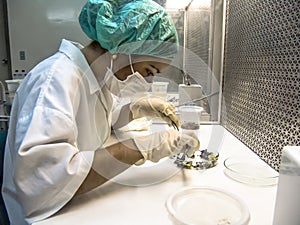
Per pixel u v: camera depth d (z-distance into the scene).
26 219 0.56
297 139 0.69
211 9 1.40
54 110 0.59
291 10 0.71
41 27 1.69
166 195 0.64
